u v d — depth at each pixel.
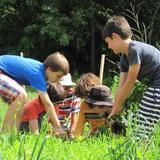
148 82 3.64
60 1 13.19
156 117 3.33
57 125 3.62
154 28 12.65
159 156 2.35
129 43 3.36
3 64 3.77
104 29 3.42
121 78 3.57
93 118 3.62
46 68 3.68
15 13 14.19
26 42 13.46
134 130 2.68
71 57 13.95
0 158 2.09
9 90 3.67
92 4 13.16
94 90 3.63
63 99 3.95
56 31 12.73
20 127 3.71
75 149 2.71
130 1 13.38
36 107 3.71
